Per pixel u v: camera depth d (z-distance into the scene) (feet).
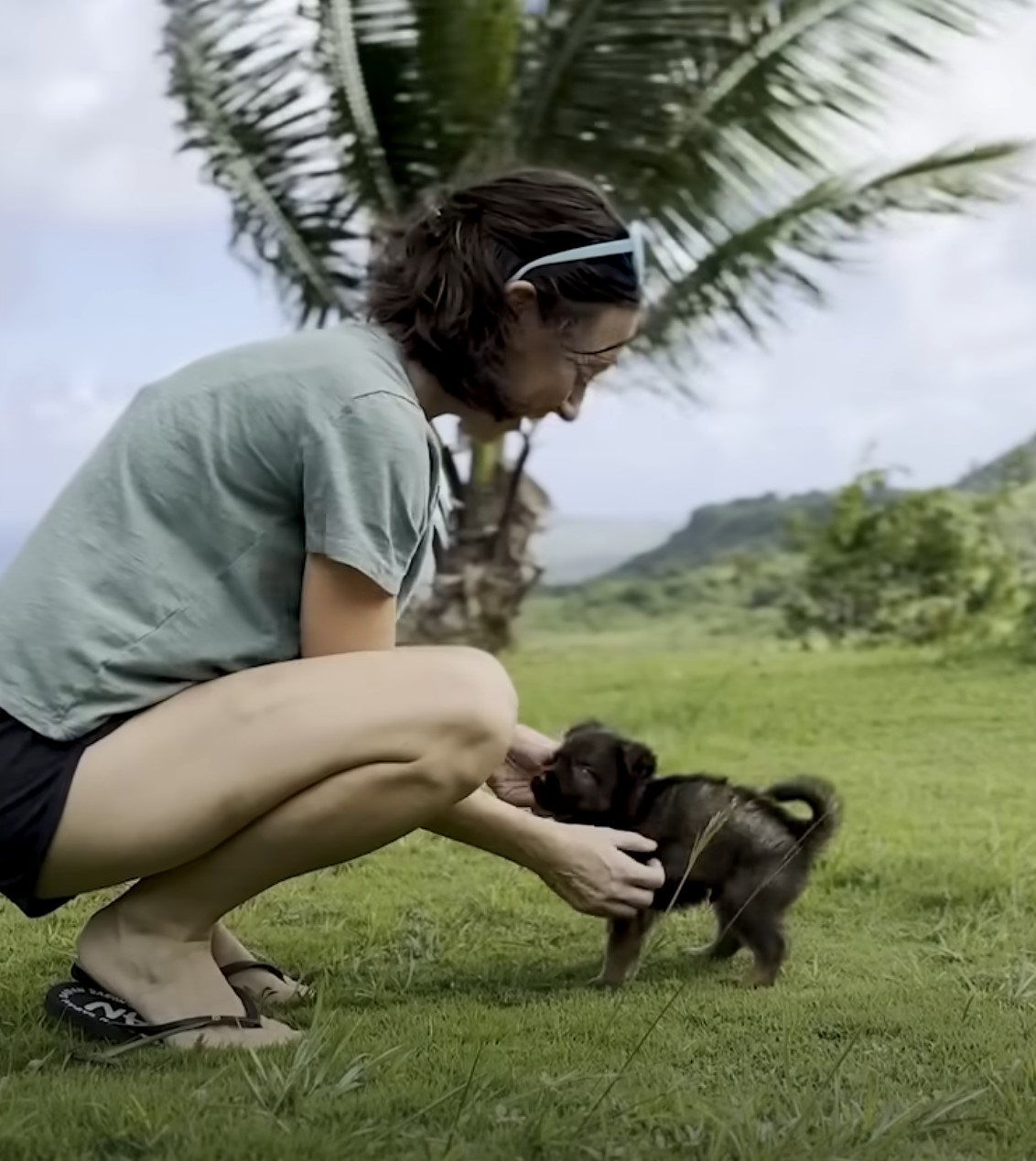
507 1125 7.02
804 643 36.35
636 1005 9.96
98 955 8.94
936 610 34.47
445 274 8.75
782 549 41.29
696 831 12.27
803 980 11.13
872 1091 7.76
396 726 8.52
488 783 12.56
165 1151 6.66
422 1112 7.14
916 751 22.59
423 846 15.84
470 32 29.12
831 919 13.21
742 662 34.27
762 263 30.35
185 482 8.48
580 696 29.35
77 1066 8.26
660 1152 6.75
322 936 12.14
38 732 8.25
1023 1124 7.21
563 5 29.22
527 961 11.80
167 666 8.44
